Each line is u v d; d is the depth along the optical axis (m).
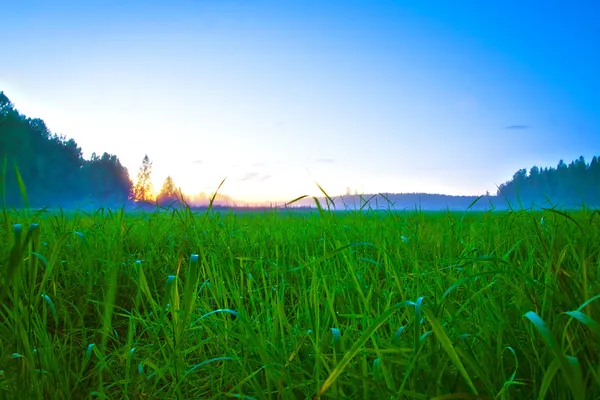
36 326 1.94
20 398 1.52
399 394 1.31
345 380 1.64
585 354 1.38
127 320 2.47
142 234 3.65
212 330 2.17
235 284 2.46
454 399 1.37
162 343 2.12
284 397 1.49
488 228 2.82
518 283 1.92
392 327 1.87
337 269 2.54
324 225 2.59
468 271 2.14
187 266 2.91
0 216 2.52
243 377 1.71
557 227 2.31
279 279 2.76
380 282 2.50
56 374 1.72
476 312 1.82
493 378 1.47
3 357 1.66
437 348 1.58
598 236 2.50
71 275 2.94
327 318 2.03
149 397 1.70
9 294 1.93
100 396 1.64
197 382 1.85
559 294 1.46
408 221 3.21
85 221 3.73
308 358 1.77
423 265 2.39
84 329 2.15
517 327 1.78
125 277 2.87
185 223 3.15
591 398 1.34
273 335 1.87
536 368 1.50
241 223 4.04
